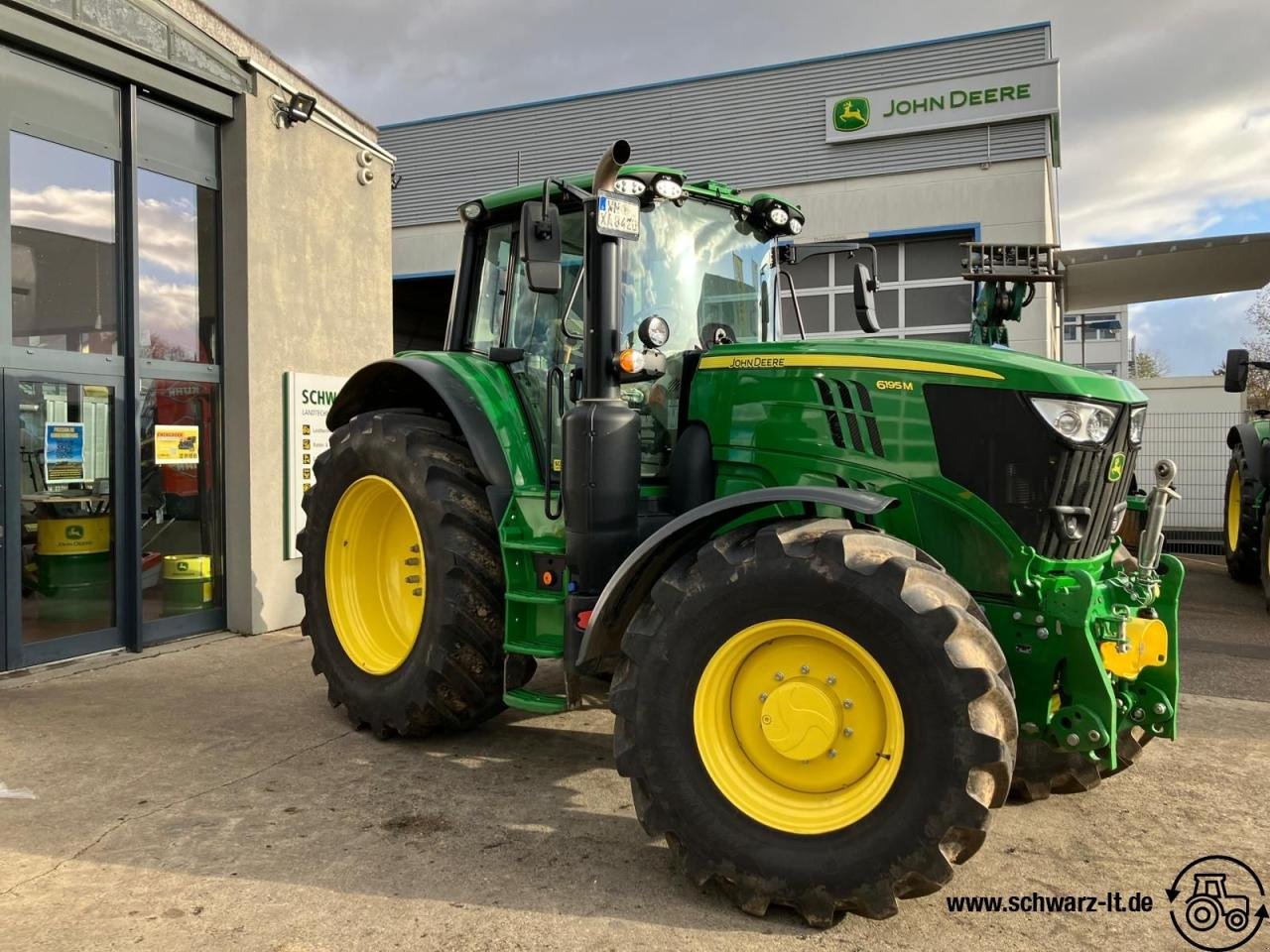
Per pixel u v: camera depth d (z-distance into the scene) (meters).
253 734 4.46
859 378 3.38
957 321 13.93
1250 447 8.73
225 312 6.55
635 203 3.48
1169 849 3.27
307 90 7.12
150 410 6.11
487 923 2.72
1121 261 9.77
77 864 3.08
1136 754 3.64
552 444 3.89
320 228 7.23
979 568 3.18
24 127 5.27
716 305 4.22
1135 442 3.38
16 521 5.29
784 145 14.68
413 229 16.92
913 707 2.62
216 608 6.63
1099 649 3.04
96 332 5.74
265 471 6.67
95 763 4.04
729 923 2.75
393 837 3.31
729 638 2.89
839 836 2.69
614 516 3.43
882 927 2.73
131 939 2.61
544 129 16.08
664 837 2.96
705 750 2.90
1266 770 4.06
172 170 6.19
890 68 14.02
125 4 5.62
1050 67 13.19
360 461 4.49
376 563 4.72
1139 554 3.34
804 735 2.82
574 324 4.01
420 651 4.13
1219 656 6.21
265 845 3.23
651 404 3.89
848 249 4.64
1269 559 7.73
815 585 2.76
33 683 5.24
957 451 3.20
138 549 5.96
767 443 3.52
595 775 3.96
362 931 2.67
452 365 4.38
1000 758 2.54
